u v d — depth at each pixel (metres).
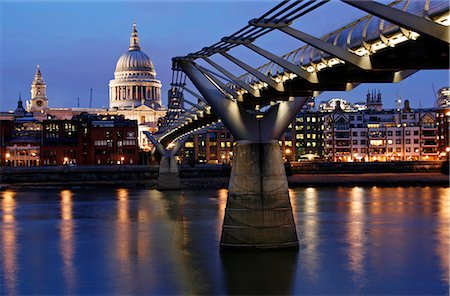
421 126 196.50
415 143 197.00
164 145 142.88
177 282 42.34
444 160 185.50
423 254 50.78
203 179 164.25
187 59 48.75
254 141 47.28
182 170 173.12
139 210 87.94
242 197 47.34
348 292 39.47
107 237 61.88
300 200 101.44
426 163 175.38
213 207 90.38
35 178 168.62
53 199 109.94
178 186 133.50
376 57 30.80
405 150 197.25
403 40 27.55
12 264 49.16
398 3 26.34
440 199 101.69
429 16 23.89
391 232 62.47
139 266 47.44
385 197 106.75
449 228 65.25
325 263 46.84
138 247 55.56
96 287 41.62
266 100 48.31
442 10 23.16
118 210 88.31
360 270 44.88
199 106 67.12
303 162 179.50
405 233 61.84
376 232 62.41
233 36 38.59
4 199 110.81
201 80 48.41
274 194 47.25
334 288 40.31
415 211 82.88
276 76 42.59
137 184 153.75
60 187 147.25
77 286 41.97
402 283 41.50
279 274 43.59
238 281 41.97
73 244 57.91
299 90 41.78
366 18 30.55
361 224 68.88
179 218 77.00
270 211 47.16
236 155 47.81
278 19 32.59
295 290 39.91
